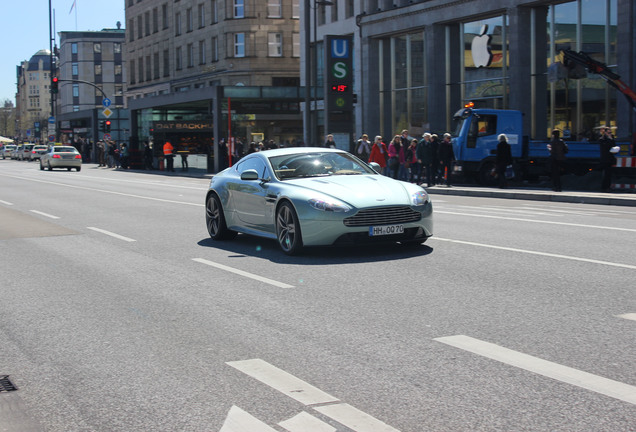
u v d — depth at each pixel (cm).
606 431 385
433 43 3753
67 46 12462
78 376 507
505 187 2516
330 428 399
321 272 888
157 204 2053
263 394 457
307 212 985
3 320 683
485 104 3559
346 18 4494
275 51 5803
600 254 977
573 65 2578
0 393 477
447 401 436
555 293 731
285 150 1178
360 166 1146
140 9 7594
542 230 1276
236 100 4362
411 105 4038
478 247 1065
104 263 1013
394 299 722
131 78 7981
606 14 2953
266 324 636
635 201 1903
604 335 572
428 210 1019
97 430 408
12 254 1123
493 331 592
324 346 561
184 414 427
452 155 2650
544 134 3244
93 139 6731
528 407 422
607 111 2933
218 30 5950
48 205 2064
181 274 905
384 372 494
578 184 2595
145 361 536
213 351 556
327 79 3244
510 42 3328
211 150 4419
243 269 929
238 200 1167
